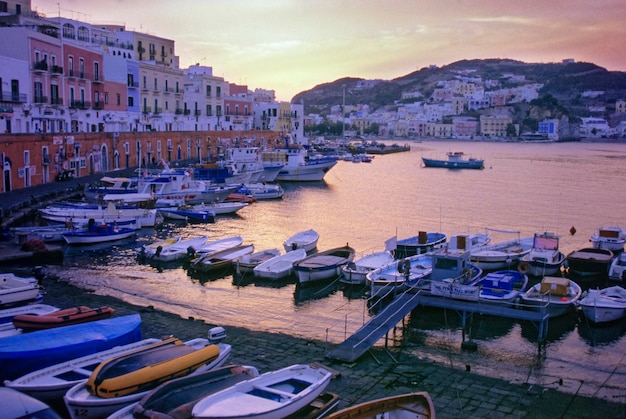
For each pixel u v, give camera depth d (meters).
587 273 35.16
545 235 38.41
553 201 70.75
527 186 87.62
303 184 86.56
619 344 24.50
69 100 71.75
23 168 56.59
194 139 97.50
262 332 24.52
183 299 29.80
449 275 28.36
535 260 34.72
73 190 56.94
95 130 78.38
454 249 32.62
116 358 17.17
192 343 19.83
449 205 66.75
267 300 29.97
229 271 35.28
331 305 29.27
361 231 50.03
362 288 32.00
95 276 33.91
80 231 42.53
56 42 67.94
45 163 60.19
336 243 44.75
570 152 190.88
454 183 91.69
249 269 34.00
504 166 128.75
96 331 19.81
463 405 17.89
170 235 46.88
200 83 111.31
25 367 17.80
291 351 22.08
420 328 25.95
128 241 43.84
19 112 61.00
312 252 40.91
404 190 81.19
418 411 15.80
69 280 32.84
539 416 17.30
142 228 49.25
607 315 26.36
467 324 26.34
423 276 30.28
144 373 16.38
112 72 83.50
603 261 34.69
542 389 19.38
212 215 53.62
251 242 44.56
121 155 77.44
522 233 50.41
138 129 91.06
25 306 23.86
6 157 53.81
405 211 61.84
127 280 33.22
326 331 24.36
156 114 96.31
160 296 30.23
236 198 64.31
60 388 16.16
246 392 16.20
